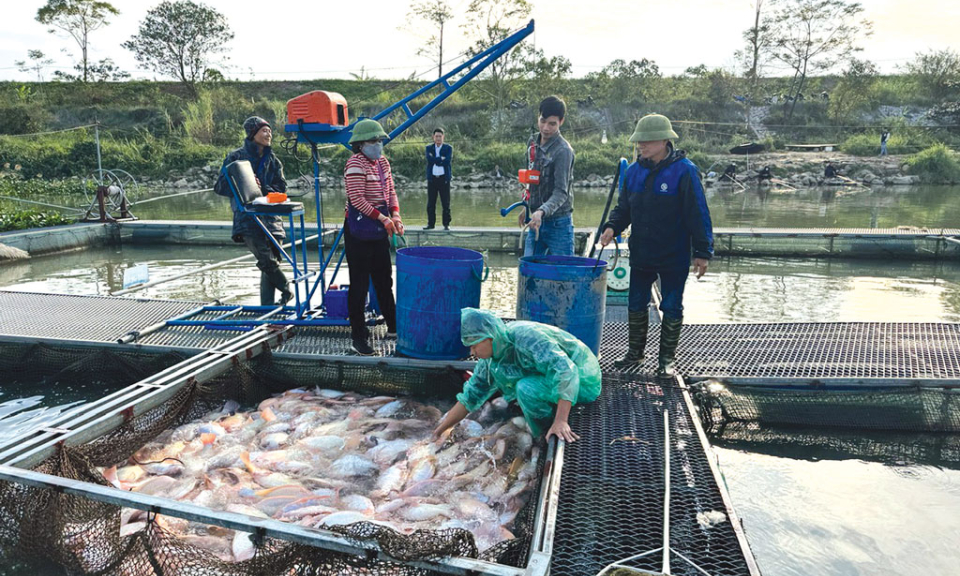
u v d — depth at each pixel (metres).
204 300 8.35
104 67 44.94
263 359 5.34
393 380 5.16
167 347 5.56
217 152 29.39
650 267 4.73
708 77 41.03
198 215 16.98
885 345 5.60
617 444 3.81
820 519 3.73
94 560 3.10
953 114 38.00
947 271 10.61
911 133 34.88
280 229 6.82
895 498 3.98
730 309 8.17
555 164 5.42
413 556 2.56
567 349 4.17
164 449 4.20
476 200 21.47
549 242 5.63
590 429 4.00
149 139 31.16
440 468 3.87
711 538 2.94
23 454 3.41
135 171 27.81
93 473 3.55
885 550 3.43
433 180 12.33
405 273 5.01
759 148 31.22
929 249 11.38
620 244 8.02
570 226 5.62
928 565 3.29
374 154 5.02
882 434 4.84
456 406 4.17
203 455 4.14
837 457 4.54
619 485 3.38
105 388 5.68
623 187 4.80
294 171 26.88
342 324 5.94
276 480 3.78
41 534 3.15
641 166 4.62
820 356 5.37
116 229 12.94
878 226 14.87
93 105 37.97
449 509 3.46
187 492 3.66
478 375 4.09
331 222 14.77
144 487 3.72
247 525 2.77
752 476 4.27
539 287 4.59
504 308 8.18
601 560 2.82
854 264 11.23
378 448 4.12
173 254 12.05
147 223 12.91
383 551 2.59
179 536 3.24
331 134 5.67
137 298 7.24
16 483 3.20
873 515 3.78
